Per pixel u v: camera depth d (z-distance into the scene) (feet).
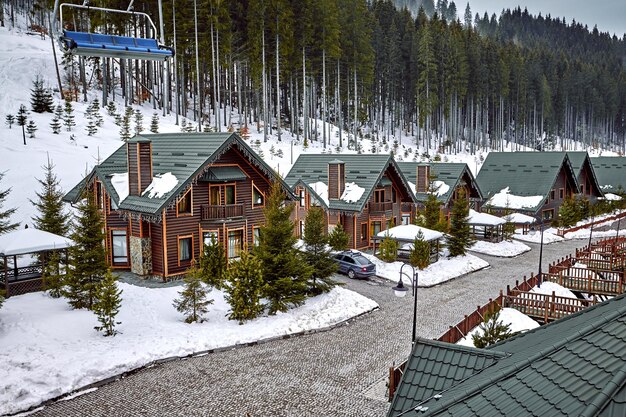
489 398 29.07
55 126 161.27
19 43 255.70
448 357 37.99
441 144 337.31
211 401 56.90
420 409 31.99
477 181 214.90
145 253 103.14
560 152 204.44
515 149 390.21
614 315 32.30
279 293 84.79
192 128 195.11
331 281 96.17
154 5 193.77
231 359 68.85
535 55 487.61
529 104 423.64
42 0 218.59
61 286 81.76
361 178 141.59
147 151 104.12
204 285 94.58
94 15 181.57
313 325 81.66
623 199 239.50
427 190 157.99
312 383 61.77
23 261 104.63
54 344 66.39
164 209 96.27
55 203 100.78
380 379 63.05
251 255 86.22
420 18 443.73
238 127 231.09
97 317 75.87
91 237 81.15
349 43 264.11
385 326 83.46
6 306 76.95
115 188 106.83
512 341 41.75
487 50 389.60
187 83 266.98
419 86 307.78
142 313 80.84
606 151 454.81
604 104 478.18
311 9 235.81
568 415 24.06
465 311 92.02
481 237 166.20
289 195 118.01
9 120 158.20
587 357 28.58
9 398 54.19
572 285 102.42
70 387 58.18
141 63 240.73
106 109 197.16
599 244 144.05
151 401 56.70
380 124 369.91
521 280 117.39
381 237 129.49
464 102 395.75
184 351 69.56
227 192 110.32
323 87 243.40
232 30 239.50
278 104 224.94
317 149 228.22
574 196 208.85
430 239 124.36
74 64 227.40
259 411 54.95
